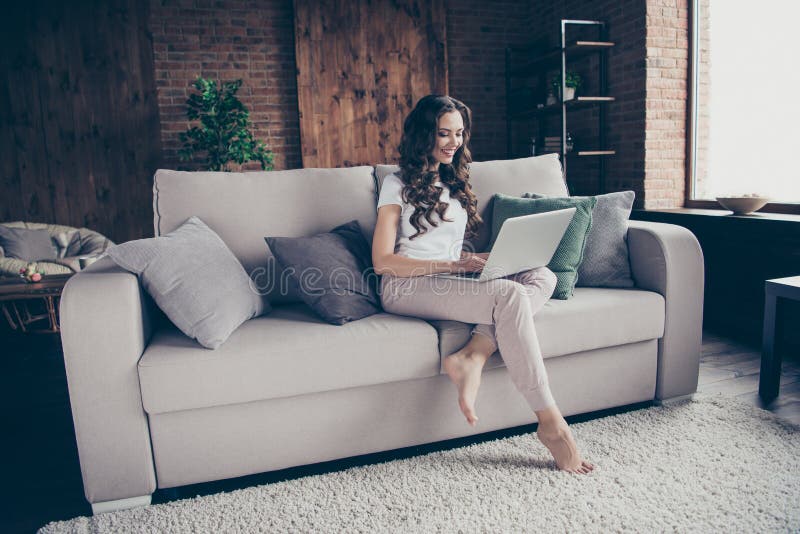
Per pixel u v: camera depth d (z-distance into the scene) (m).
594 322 1.78
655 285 1.94
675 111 3.87
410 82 5.23
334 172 2.09
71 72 4.79
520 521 1.32
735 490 1.42
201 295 1.51
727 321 3.05
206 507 1.42
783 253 2.71
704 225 3.12
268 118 5.12
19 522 1.43
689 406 1.94
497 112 5.52
